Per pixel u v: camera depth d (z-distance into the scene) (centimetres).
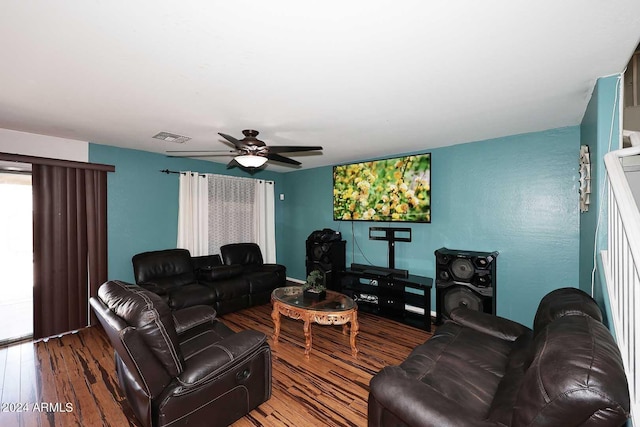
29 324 340
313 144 355
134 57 157
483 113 246
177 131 301
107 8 117
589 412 83
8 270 429
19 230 436
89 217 349
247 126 284
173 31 133
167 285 361
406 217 393
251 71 173
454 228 360
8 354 275
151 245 407
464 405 141
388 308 374
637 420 112
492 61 161
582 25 128
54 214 322
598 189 184
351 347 275
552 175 293
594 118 193
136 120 265
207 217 461
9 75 177
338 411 196
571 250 284
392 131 301
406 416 122
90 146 351
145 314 150
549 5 115
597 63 163
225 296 379
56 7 116
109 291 178
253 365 191
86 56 156
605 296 168
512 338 210
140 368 148
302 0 112
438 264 335
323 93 205
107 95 209
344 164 475
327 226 512
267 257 555
